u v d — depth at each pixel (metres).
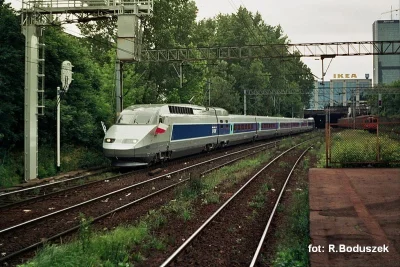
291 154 32.12
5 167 19.02
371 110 72.19
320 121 108.94
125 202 14.20
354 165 17.50
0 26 20.78
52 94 23.72
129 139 21.84
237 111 65.25
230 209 13.22
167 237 10.05
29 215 12.44
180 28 40.59
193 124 29.12
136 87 36.91
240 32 74.19
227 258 8.64
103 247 8.67
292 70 92.75
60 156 22.69
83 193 15.85
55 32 23.86
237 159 28.44
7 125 19.70
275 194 15.84
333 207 10.07
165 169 23.27
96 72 28.58
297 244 8.91
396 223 8.66
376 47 28.38
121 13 22.53
